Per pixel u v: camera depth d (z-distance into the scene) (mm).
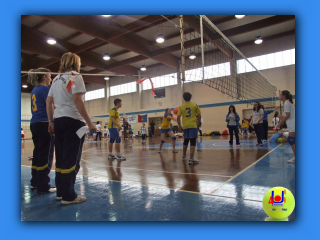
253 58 16297
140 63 20938
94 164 4305
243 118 16922
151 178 2855
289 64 15094
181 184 2480
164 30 13562
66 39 14055
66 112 1984
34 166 2545
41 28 12875
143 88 22328
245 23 12977
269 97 15539
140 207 1797
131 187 2432
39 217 1671
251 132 16797
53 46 13945
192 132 4059
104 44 15219
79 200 1989
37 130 2348
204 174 2975
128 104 23156
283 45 15188
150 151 6688
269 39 15562
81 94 1968
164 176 2951
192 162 3977
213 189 2229
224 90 17500
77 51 14844
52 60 16344
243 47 16625
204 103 18594
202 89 18781
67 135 1981
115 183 2648
